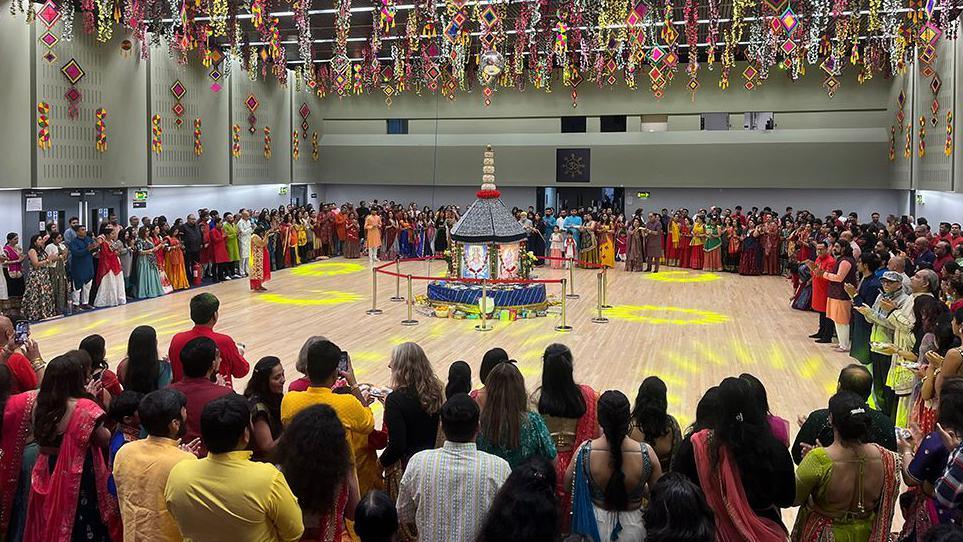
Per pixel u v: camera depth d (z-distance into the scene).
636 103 26.12
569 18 17.56
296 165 27.02
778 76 24.80
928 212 21.19
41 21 14.38
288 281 19.55
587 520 3.62
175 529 3.48
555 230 23.31
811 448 4.04
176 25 16.56
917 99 20.89
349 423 4.12
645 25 16.94
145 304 15.59
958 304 6.63
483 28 15.70
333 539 3.43
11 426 4.17
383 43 22.66
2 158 14.89
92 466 4.06
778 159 25.08
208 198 22.73
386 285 18.84
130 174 18.41
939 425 3.78
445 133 28.17
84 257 14.64
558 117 27.12
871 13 14.82
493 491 3.45
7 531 4.17
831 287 11.86
